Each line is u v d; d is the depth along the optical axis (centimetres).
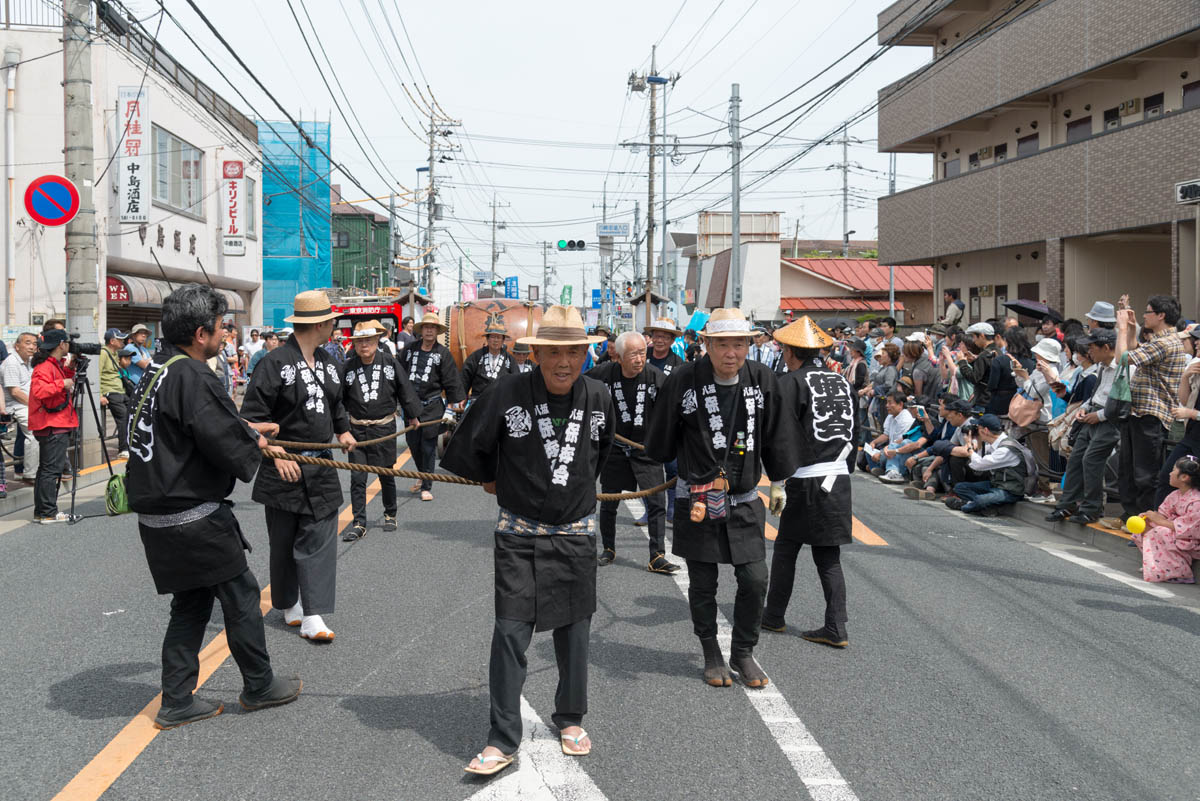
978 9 2114
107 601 628
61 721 430
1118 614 614
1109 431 837
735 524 474
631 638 561
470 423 405
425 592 654
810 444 545
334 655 525
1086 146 1709
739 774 380
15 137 1753
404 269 4434
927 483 1087
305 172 3741
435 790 365
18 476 1117
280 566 569
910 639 560
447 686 477
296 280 3644
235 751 399
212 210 2448
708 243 4356
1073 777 379
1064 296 1817
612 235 3897
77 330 1197
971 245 2088
